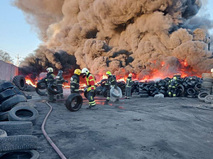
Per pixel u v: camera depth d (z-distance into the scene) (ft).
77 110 24.09
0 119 16.44
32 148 9.20
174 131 14.58
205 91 38.63
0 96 19.75
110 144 11.37
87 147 10.82
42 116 20.21
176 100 38.81
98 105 30.30
